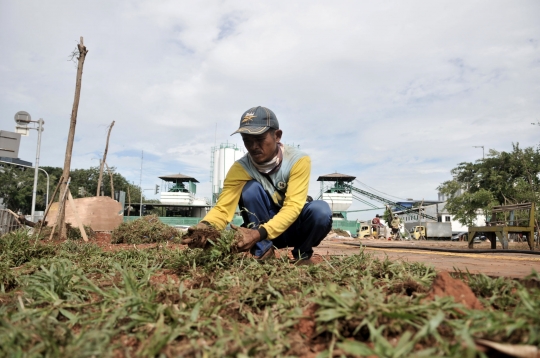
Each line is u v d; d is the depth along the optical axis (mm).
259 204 3816
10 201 53250
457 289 1852
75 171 57469
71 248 5504
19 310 2025
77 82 10000
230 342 1492
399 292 2279
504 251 6262
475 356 1260
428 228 27406
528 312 1521
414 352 1379
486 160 24203
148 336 1677
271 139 3527
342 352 1400
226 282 2492
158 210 54438
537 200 12609
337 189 52875
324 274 2742
